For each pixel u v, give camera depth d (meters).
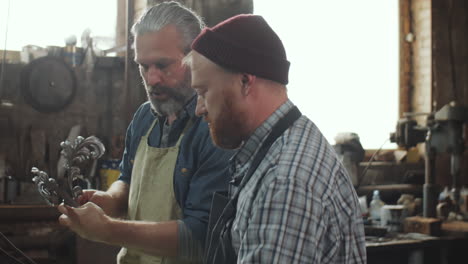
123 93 4.10
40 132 3.81
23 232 3.48
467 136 5.43
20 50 3.84
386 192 4.63
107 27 4.13
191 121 1.88
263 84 1.30
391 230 3.87
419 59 5.40
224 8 3.59
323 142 1.31
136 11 3.85
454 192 4.42
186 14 1.86
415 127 4.14
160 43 1.81
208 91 1.29
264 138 1.31
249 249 1.20
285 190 1.18
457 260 3.93
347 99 5.00
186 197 1.87
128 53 3.87
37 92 3.81
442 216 4.33
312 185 1.20
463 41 5.55
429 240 3.62
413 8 5.45
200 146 1.83
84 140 1.66
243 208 1.27
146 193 1.93
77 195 1.68
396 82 5.34
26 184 3.61
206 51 1.27
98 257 3.28
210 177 1.77
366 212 4.04
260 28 1.29
